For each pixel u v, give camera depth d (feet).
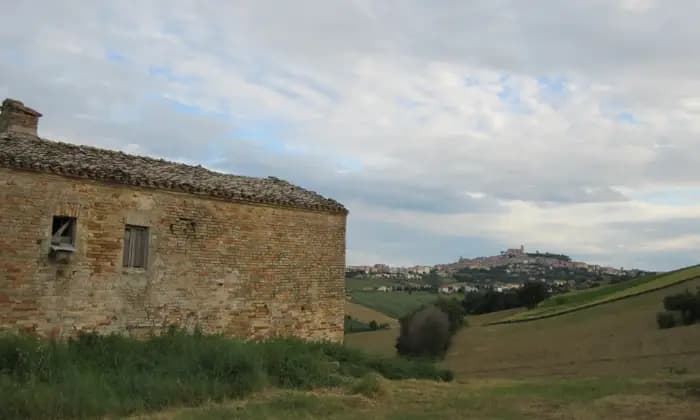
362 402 46.91
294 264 67.87
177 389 43.75
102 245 53.62
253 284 64.03
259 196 64.54
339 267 72.54
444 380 73.51
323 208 70.59
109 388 42.01
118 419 37.68
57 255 50.57
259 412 40.42
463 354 154.92
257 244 64.75
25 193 49.55
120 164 59.00
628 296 204.33
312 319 69.21
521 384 68.13
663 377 76.79
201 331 58.65
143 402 40.91
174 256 58.29
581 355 135.33
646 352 128.98
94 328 52.65
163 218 57.82
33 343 46.16
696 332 139.95
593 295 233.76
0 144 52.75
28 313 49.06
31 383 40.04
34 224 49.83
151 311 56.34
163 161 66.80
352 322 212.43
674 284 204.13
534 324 190.08
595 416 43.45
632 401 50.39
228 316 61.72
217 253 61.41
